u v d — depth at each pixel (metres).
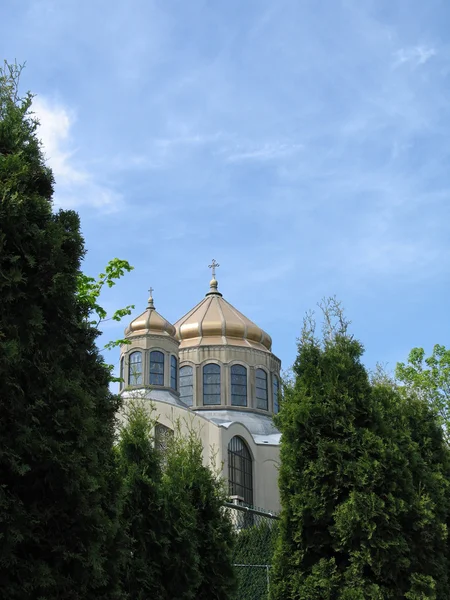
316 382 14.00
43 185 8.88
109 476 8.59
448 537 15.50
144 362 51.66
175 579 10.79
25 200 8.05
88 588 7.72
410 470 14.14
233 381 54.38
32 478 7.37
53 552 7.32
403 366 34.78
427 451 16.89
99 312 17.80
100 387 8.95
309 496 12.96
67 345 8.15
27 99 9.32
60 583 7.22
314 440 13.33
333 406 13.49
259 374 55.69
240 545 14.55
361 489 12.77
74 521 7.47
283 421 13.95
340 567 12.64
